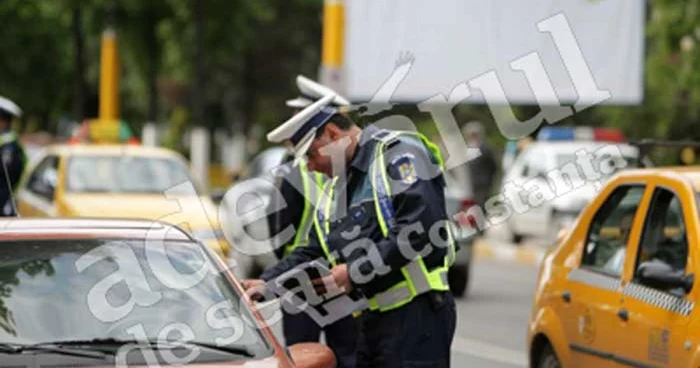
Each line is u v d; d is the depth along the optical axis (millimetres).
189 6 45500
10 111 20812
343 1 32969
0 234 9359
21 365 8398
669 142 13430
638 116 39594
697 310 10664
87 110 58375
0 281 8977
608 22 33344
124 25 46094
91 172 24172
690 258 11031
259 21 61125
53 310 8859
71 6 46094
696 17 32500
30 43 52156
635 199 12367
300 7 63906
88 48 55812
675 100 36594
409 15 32531
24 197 25141
